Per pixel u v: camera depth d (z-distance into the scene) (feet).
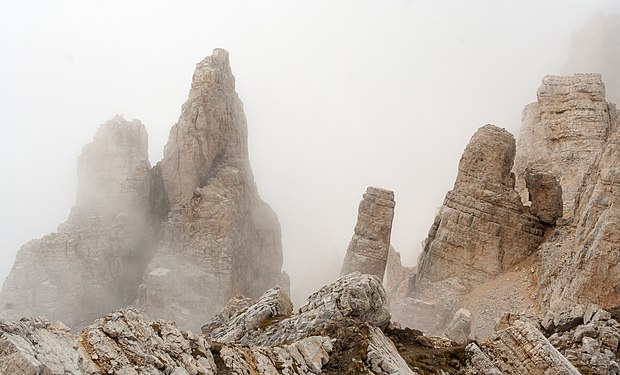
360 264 210.38
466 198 228.84
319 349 86.12
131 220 255.09
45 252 226.99
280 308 117.50
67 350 54.65
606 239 164.76
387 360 85.46
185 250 249.55
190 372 66.23
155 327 69.56
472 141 236.43
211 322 141.08
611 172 176.04
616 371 115.75
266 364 77.30
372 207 217.97
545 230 221.66
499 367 100.94
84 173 265.34
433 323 203.62
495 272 216.13
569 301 165.48
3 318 51.34
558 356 99.30
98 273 237.86
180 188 263.29
